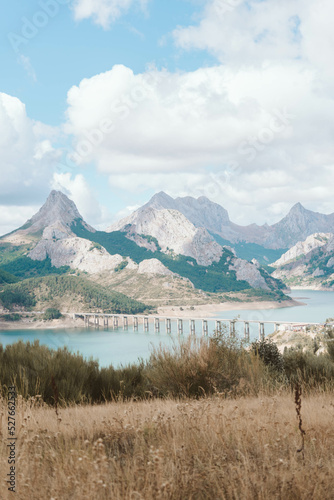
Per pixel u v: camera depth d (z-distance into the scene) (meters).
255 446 4.62
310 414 6.27
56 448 4.48
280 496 3.35
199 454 4.33
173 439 4.61
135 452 4.30
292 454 4.19
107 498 3.23
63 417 6.37
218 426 5.24
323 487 3.42
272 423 5.36
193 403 7.34
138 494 3.09
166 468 3.73
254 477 3.54
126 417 6.12
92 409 7.92
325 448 4.43
